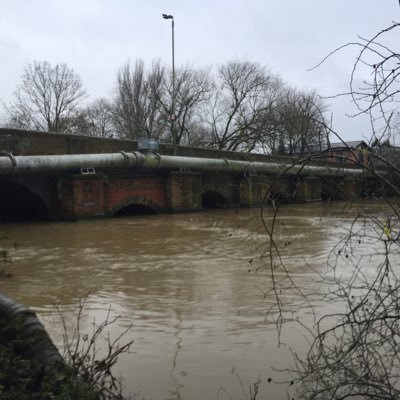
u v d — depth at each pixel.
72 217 21.23
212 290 8.40
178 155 26.72
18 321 4.22
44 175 21.03
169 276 9.58
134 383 4.75
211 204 32.97
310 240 14.33
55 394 3.57
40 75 48.59
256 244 13.80
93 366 4.27
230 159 29.91
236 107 46.75
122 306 7.49
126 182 24.45
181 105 45.66
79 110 57.38
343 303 7.23
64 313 7.16
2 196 21.78
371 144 3.82
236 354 5.47
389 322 4.27
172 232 17.08
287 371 4.99
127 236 15.98
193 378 4.88
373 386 3.76
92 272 10.05
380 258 10.50
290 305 7.30
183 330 6.31
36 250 13.02
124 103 48.94
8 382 3.64
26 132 19.31
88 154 21.33
